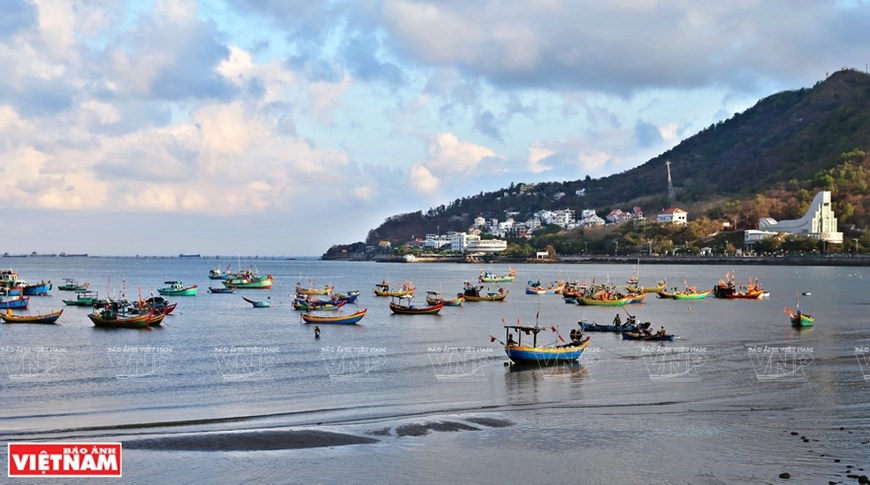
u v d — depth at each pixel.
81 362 81.88
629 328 108.06
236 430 52.28
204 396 63.84
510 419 55.75
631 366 78.25
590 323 114.31
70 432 51.88
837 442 49.62
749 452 47.47
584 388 66.94
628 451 47.91
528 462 45.97
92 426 53.44
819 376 72.62
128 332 111.44
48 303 170.38
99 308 131.62
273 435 50.94
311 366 79.06
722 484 42.00
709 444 49.16
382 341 100.62
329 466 45.16
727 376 72.62
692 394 64.38
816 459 46.09
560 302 179.62
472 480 43.09
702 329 114.81
